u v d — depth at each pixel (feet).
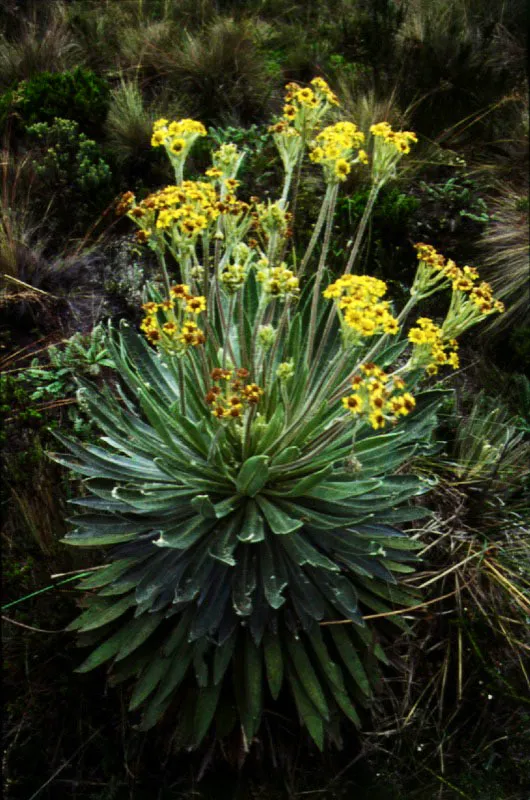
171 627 8.84
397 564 9.02
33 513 9.96
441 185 16.31
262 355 8.56
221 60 18.51
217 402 7.48
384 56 19.31
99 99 16.58
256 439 8.59
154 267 14.15
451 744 9.29
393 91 17.43
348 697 8.44
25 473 10.54
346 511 8.66
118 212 7.61
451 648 9.95
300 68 19.97
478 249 15.02
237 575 8.30
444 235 15.28
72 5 21.67
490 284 14.38
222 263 8.36
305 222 15.14
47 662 9.37
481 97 18.13
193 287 8.39
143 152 16.11
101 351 12.10
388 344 10.21
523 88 19.01
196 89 18.76
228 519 8.55
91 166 14.80
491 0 21.04
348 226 14.76
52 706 9.21
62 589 9.74
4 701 9.37
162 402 9.21
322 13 23.06
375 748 9.05
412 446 8.81
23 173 14.94
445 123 17.69
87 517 8.56
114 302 13.56
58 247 14.42
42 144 15.61
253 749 8.89
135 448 9.11
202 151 16.12
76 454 8.99
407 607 9.34
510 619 9.90
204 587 8.18
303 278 13.76
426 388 12.94
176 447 8.29
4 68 18.29
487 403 12.72
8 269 13.01
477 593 10.19
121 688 9.02
